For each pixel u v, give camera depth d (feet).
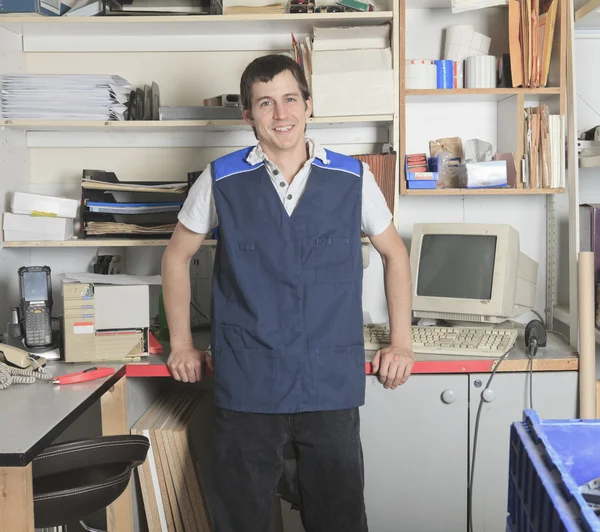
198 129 8.56
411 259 7.91
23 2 7.56
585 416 6.95
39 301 7.32
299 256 5.93
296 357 5.91
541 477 2.98
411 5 8.39
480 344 7.14
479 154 8.27
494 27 8.55
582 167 8.08
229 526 6.14
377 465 7.09
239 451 6.02
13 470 4.59
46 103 7.82
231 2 7.95
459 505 7.13
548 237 8.67
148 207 7.91
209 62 8.64
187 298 6.68
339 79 7.72
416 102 8.59
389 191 7.80
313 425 6.00
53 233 7.84
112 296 7.04
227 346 6.06
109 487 5.50
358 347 6.11
